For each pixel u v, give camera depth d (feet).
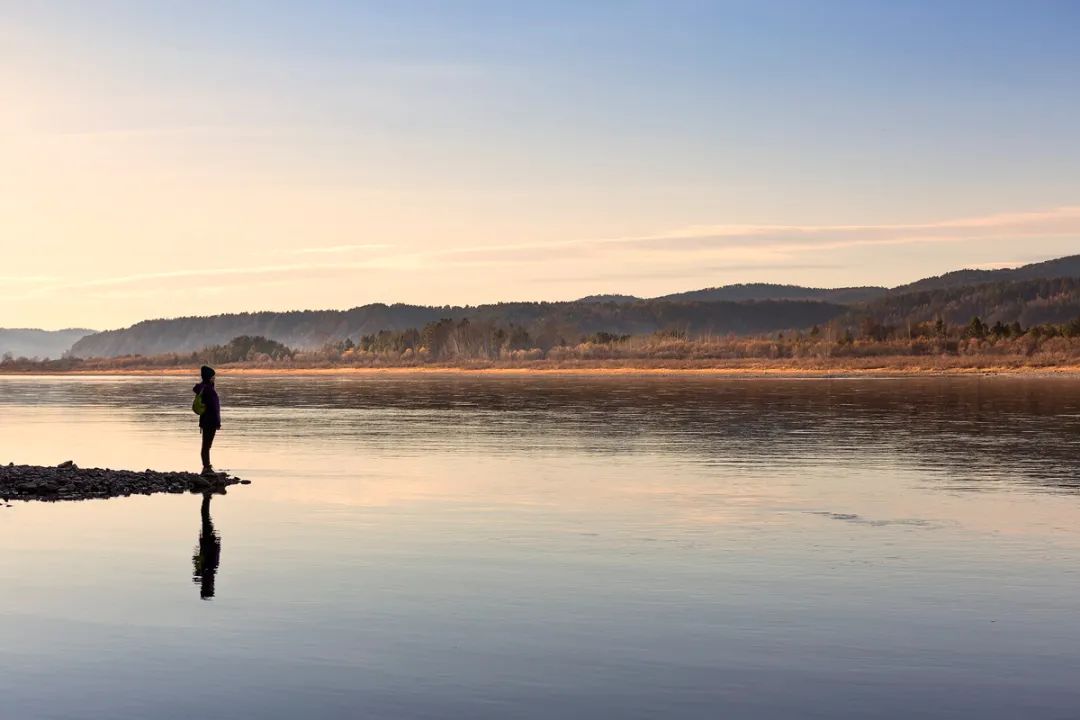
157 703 27.17
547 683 28.76
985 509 60.54
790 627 34.40
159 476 74.54
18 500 65.57
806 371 443.73
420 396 239.50
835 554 46.78
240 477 77.51
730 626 34.47
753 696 27.81
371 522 55.72
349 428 131.03
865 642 32.68
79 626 34.22
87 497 66.80
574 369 551.59
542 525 54.75
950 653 31.60
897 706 27.12
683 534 51.93
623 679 29.12
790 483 72.84
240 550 47.50
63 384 401.08
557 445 104.22
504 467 83.76
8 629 33.86
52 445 108.78
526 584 40.55
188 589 39.47
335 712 26.55
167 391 305.12
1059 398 198.90
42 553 46.78
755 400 198.49
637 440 109.70
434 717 26.23
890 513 58.95
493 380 399.44
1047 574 42.60
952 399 196.95
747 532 52.65
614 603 37.52
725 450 97.91
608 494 67.21
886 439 109.19
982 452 94.94
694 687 28.48
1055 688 28.50
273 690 28.14
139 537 51.08
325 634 33.37
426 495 66.90
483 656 31.12
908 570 43.29
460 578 41.52
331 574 42.29
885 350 611.47
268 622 34.73
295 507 61.62
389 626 34.32
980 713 26.63
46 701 27.32
